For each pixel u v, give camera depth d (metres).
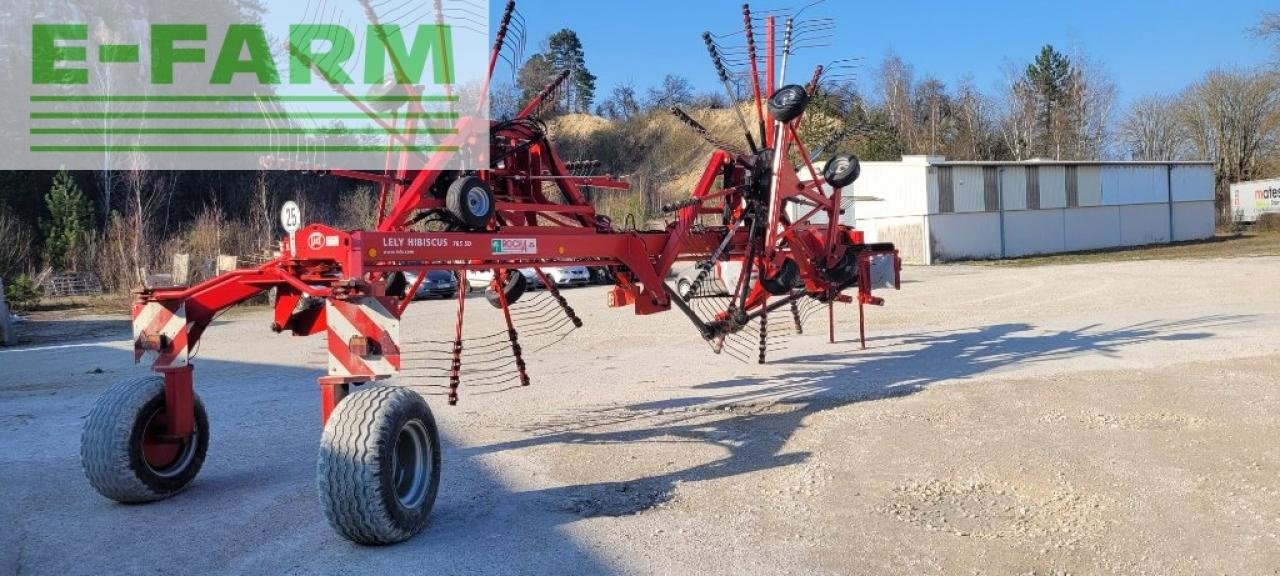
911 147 68.75
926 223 39.50
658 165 61.31
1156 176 48.22
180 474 5.97
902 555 4.56
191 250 33.09
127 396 5.67
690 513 5.29
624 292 9.45
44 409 9.77
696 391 9.30
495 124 7.18
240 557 4.78
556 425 7.86
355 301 5.06
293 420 8.58
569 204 7.86
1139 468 5.81
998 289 21.62
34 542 5.09
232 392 10.49
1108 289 20.12
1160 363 9.62
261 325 21.25
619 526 5.08
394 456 4.79
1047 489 5.51
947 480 5.76
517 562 4.56
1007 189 42.16
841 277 9.94
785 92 8.35
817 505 5.37
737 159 8.93
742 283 8.87
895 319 15.34
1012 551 4.57
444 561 4.60
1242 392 7.94
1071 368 9.55
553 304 22.64
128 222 34.91
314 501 5.76
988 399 8.01
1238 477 5.55
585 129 71.12
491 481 6.09
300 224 5.86
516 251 6.73
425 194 6.61
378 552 4.76
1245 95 65.50
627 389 9.62
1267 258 30.17
